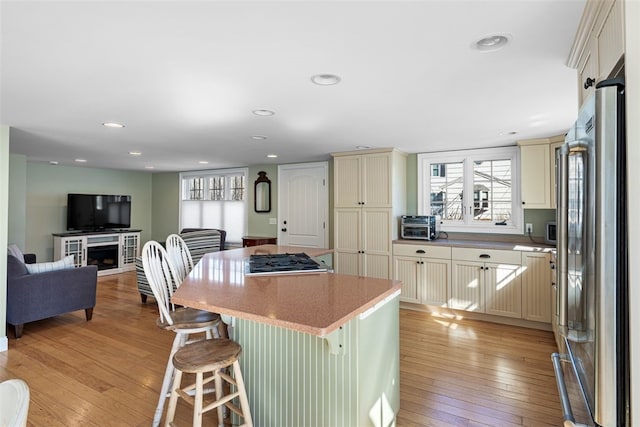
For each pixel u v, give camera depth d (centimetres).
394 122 320
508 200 446
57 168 649
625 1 106
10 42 165
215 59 185
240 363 205
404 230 469
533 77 211
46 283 376
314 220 587
